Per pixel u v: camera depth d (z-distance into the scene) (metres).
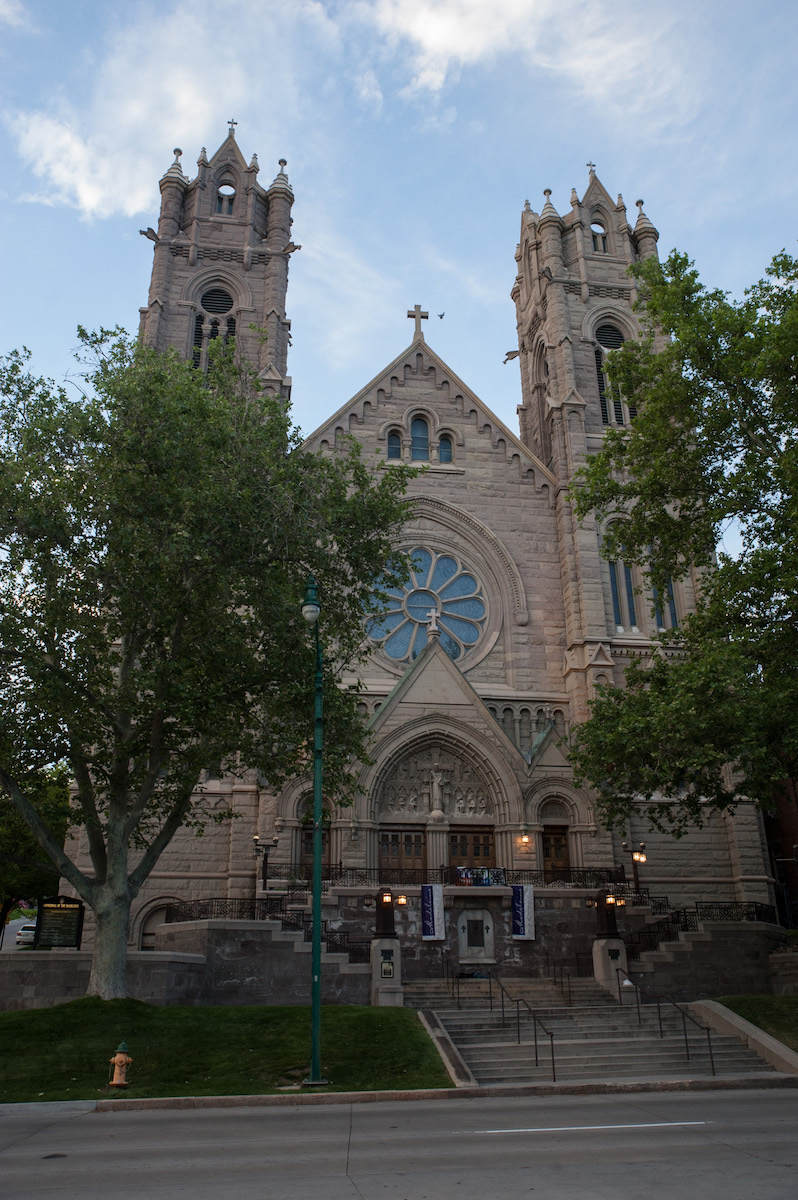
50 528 24.72
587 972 34.91
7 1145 14.71
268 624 27.69
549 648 46.03
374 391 49.31
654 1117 17.31
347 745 28.66
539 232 57.56
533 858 39.81
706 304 30.98
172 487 26.09
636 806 41.81
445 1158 13.39
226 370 30.19
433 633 42.75
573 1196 10.99
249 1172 12.48
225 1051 22.41
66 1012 23.41
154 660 27.12
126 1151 14.08
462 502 47.97
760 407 30.31
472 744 41.31
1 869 48.22
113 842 25.70
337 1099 19.80
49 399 26.52
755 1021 27.00
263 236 54.56
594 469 33.34
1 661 25.27
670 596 46.28
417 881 39.12
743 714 26.11
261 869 37.91
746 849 42.03
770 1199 10.78
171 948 30.94
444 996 30.83
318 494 29.64
